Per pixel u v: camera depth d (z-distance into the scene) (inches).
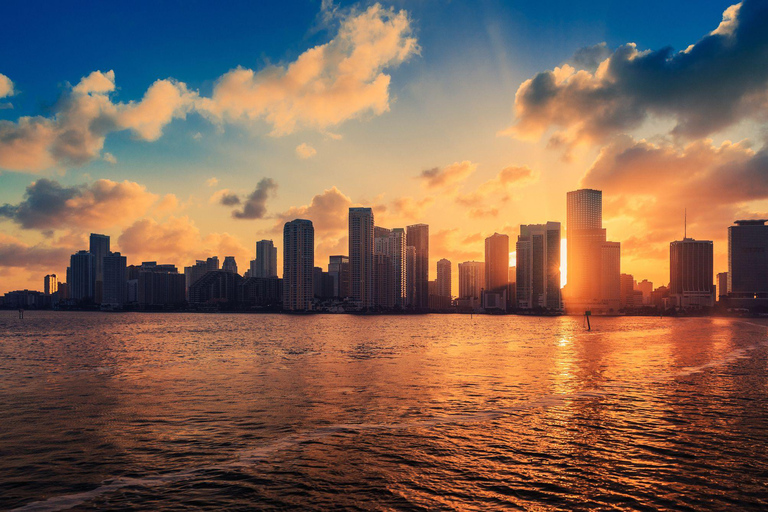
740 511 850.1
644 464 1073.5
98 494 933.2
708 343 4805.6
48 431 1370.6
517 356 3501.5
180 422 1464.1
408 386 2098.9
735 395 1887.3
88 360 3228.3
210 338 5595.5
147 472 1043.9
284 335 6279.5
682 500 891.4
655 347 4328.3
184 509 868.6
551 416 1523.1
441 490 940.6
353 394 1907.0
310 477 1010.7
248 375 2471.7
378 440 1262.3
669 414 1549.0
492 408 1638.8
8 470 1059.9
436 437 1286.9
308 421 1465.3
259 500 901.2
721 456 1126.4
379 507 869.8
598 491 933.2
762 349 4065.0
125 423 1456.7
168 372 2603.3
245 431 1355.8
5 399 1849.2
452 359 3282.5
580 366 2859.3
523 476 1007.6
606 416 1521.9
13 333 6540.4
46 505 887.7
